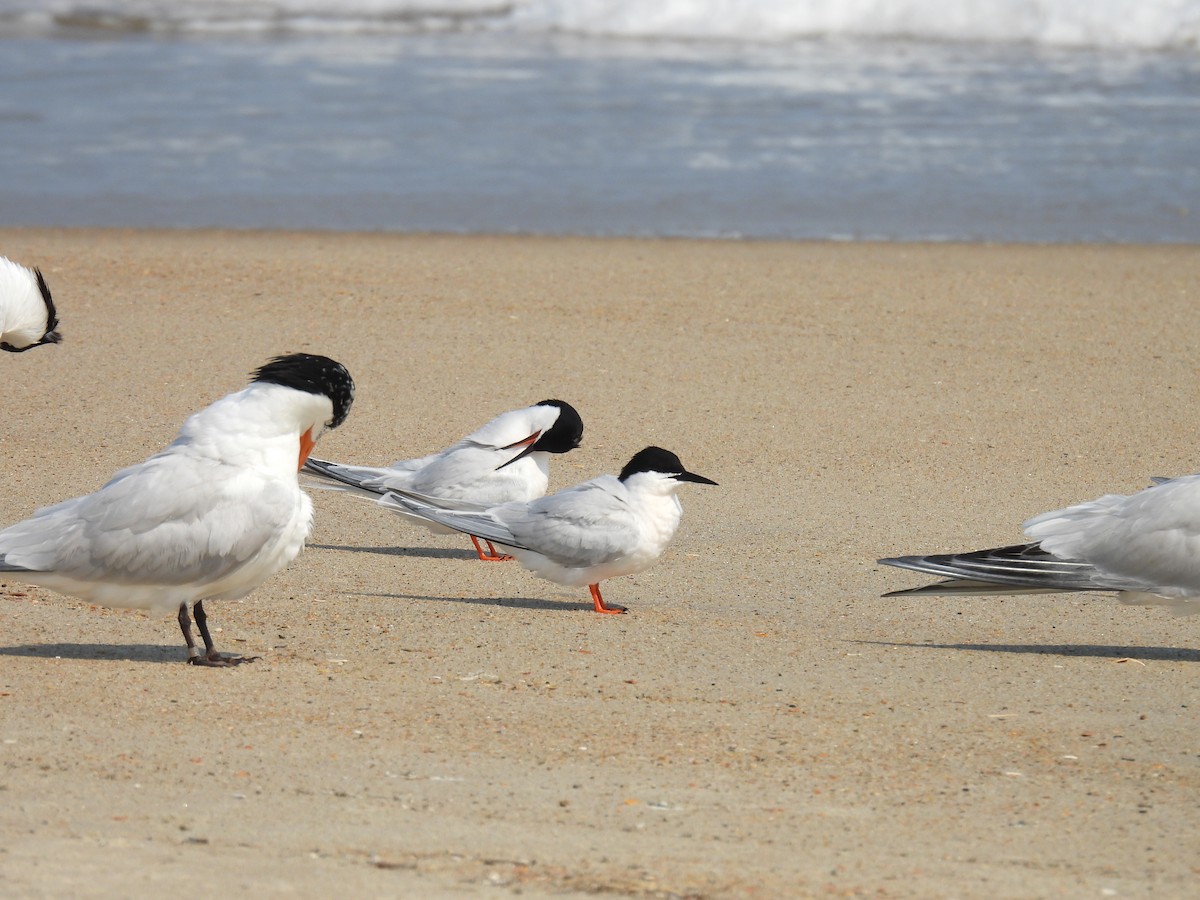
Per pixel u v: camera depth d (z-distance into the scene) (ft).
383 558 40.96
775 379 56.03
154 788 23.02
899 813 23.26
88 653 30.40
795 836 22.11
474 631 33.30
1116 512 32.45
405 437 49.60
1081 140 95.45
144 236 75.46
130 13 134.72
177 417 50.83
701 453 48.67
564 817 22.52
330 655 30.99
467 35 129.49
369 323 61.93
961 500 44.73
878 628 34.53
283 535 28.99
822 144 94.79
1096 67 115.96
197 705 27.20
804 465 47.73
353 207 81.56
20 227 76.79
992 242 75.82
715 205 82.23
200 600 29.78
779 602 36.42
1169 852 21.97
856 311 64.44
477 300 65.26
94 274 68.44
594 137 96.68
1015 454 48.93
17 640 31.22
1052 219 79.87
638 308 64.39
